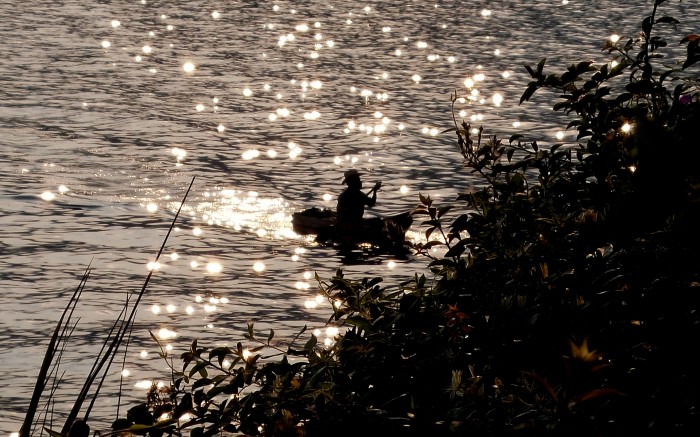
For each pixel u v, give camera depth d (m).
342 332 21.67
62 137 40.66
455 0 89.31
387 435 6.40
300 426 6.83
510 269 7.36
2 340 21.19
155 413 7.30
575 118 46.53
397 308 7.76
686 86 8.26
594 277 6.36
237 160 39.19
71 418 5.11
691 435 5.24
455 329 6.92
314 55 64.44
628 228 6.48
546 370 6.16
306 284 26.11
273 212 32.72
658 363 5.64
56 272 26.02
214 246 29.00
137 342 21.45
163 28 72.19
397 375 6.77
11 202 31.70
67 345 21.08
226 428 7.23
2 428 16.95
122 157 38.19
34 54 59.47
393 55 65.06
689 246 6.00
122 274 26.17
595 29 73.88
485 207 8.36
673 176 5.38
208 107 48.84
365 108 49.81
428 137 43.59
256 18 78.56
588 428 4.77
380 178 36.94
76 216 30.83
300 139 43.16
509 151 9.31
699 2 84.88
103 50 62.44
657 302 5.92
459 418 5.90
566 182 8.16
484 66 61.34
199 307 24.00
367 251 28.89
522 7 84.81
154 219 31.12
